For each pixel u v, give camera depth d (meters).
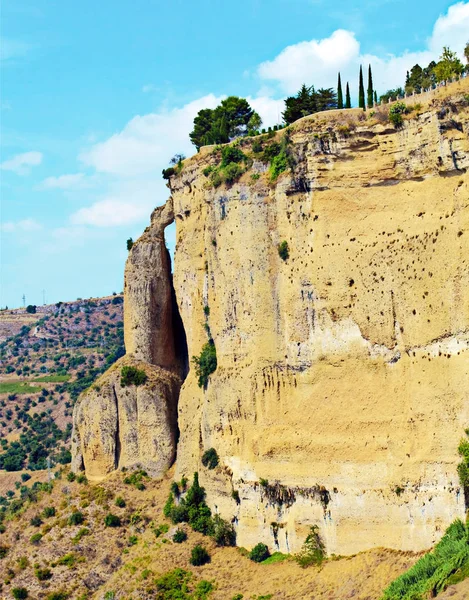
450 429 71.94
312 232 81.94
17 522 102.25
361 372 78.38
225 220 89.88
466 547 65.44
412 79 93.38
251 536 83.25
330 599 71.25
